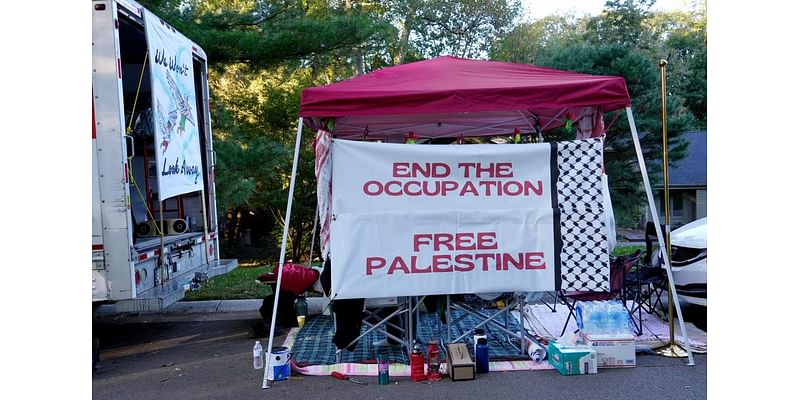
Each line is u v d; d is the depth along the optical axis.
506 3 25.36
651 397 4.20
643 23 21.00
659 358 5.12
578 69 14.52
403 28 23.72
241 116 17.00
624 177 15.10
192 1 12.26
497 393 4.34
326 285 5.17
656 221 5.02
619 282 5.43
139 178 7.21
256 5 12.33
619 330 5.02
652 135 14.62
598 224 4.95
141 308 5.07
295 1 12.43
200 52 7.26
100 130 4.79
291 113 16.58
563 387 4.43
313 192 16.98
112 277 4.83
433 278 4.91
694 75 20.81
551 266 4.96
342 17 12.09
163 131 5.72
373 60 23.55
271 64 12.17
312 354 5.48
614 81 4.85
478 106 4.80
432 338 5.98
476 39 25.81
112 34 4.80
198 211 7.26
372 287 4.86
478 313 5.75
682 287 6.14
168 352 5.82
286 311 6.38
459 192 4.95
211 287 9.27
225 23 12.00
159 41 5.73
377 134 7.82
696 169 21.48
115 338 6.48
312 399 4.31
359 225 4.86
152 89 5.44
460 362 4.66
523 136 8.43
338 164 4.88
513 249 4.95
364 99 4.75
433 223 4.91
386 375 4.59
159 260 5.65
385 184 4.91
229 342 6.12
